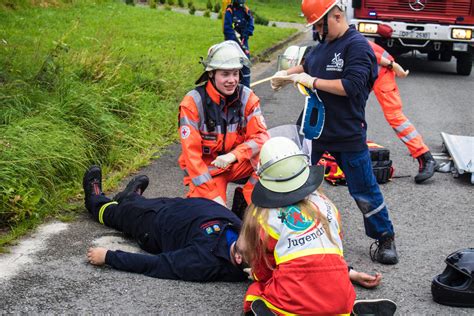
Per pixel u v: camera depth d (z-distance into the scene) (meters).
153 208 4.81
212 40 16.12
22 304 4.04
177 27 18.09
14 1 16.52
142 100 8.52
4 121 6.42
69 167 6.14
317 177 3.69
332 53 4.51
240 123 5.02
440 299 4.22
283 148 3.66
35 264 4.57
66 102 7.10
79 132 6.68
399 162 7.64
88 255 4.57
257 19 24.80
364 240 5.28
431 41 14.02
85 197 5.45
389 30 11.06
